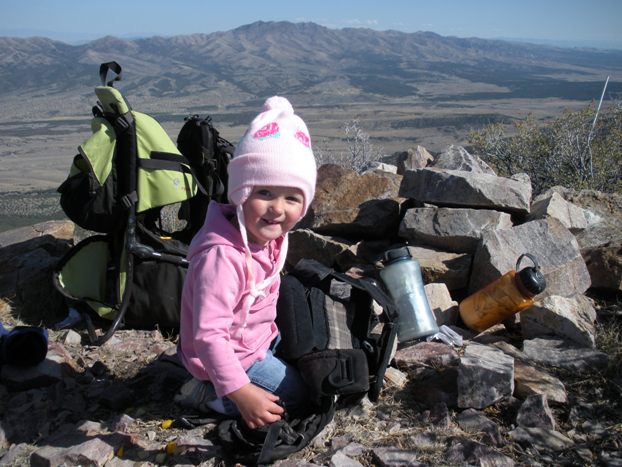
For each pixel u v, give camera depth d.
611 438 2.08
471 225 3.38
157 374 2.72
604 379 2.41
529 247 3.16
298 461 2.01
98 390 2.60
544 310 2.78
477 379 2.27
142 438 2.21
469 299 2.96
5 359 2.66
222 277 1.89
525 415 2.18
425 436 2.12
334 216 3.81
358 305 2.42
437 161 4.85
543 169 8.77
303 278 2.41
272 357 2.22
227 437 2.10
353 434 2.19
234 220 2.02
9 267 3.95
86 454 2.06
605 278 3.26
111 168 3.12
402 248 2.88
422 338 2.81
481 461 1.94
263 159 1.86
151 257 3.17
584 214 3.77
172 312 3.21
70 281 3.37
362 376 2.12
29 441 2.27
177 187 3.19
